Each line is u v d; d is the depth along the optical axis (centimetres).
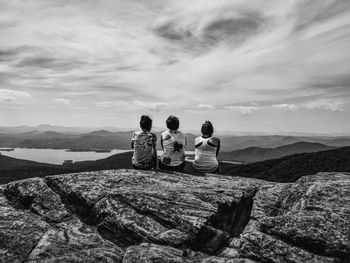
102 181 914
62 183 909
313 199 731
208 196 813
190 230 673
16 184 906
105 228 733
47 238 675
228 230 760
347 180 872
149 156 1082
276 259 573
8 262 600
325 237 594
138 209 747
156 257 597
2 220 753
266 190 895
